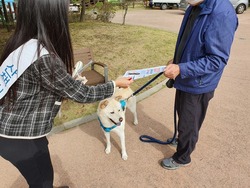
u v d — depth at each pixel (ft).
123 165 9.44
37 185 5.69
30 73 4.26
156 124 12.12
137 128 11.78
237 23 6.51
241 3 50.47
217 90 15.92
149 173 9.04
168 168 9.11
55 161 9.61
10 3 29.73
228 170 9.05
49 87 4.44
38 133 4.91
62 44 4.54
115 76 17.43
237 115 12.79
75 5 38.01
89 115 12.59
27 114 4.72
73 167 9.33
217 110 13.32
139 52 22.22
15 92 4.41
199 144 10.46
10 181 8.68
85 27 31.76
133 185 8.52
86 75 13.38
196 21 6.66
